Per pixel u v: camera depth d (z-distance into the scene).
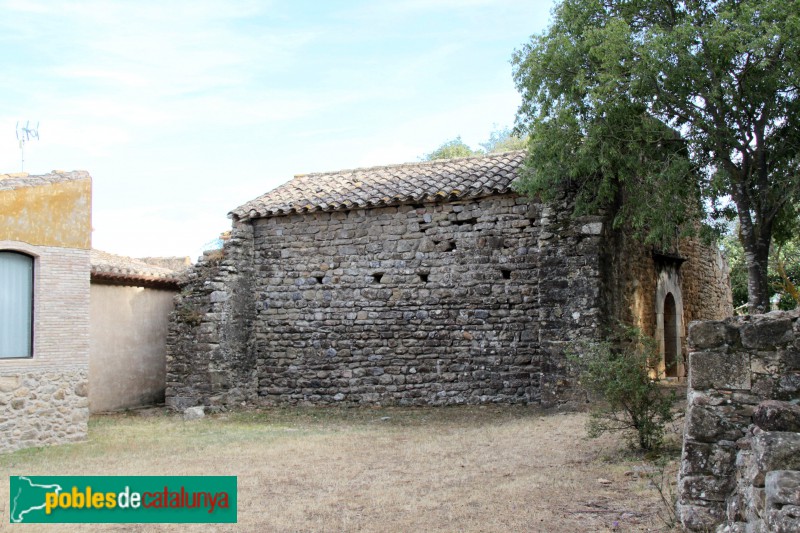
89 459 10.49
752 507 5.23
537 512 7.00
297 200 16.89
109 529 7.06
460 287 15.34
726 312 22.78
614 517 6.73
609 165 12.09
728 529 5.69
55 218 12.12
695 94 11.27
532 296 14.77
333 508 7.50
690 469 6.27
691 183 11.68
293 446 11.23
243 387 16.58
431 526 6.73
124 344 17.28
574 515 6.86
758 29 10.19
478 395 15.05
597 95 11.23
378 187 16.45
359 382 16.02
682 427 10.41
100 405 16.55
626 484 7.89
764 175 11.30
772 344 6.24
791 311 6.34
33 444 11.59
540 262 13.98
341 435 12.32
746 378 6.26
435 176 16.33
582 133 12.26
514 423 12.59
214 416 15.41
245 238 16.95
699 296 20.09
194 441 11.98
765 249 11.41
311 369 16.47
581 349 13.34
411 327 15.67
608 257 14.00
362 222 16.27
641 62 10.90
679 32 10.66
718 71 10.73
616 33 10.91
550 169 12.70
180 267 22.33
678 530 6.20
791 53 10.03
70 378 12.18
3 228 11.40
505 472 8.84
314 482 8.70
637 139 11.75
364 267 16.16
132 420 15.16
